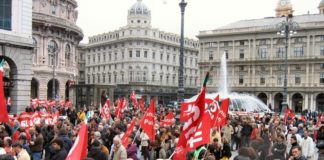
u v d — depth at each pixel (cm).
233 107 5291
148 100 12362
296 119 3159
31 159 1390
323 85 9800
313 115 5791
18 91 3694
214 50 11338
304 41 10069
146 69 12975
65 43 8575
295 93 10175
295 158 1207
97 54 14525
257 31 10619
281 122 2503
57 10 8462
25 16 3738
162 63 13550
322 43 9831
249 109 5325
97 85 7838
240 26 11369
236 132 2497
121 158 1284
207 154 1273
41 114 2217
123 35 13288
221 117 1864
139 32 12975
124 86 12662
